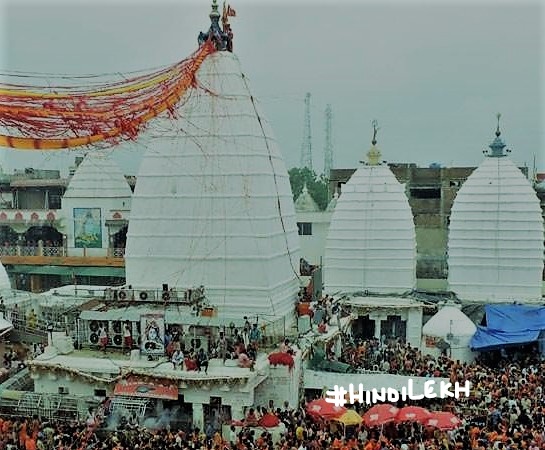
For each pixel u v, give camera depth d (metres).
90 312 33.81
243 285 37.53
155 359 31.80
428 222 63.75
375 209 49.50
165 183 38.72
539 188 63.84
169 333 32.75
